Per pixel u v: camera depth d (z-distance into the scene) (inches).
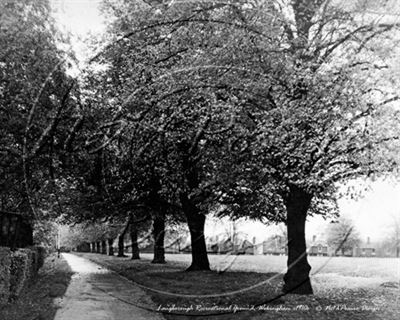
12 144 607.5
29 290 577.6
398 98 415.8
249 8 444.5
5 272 431.5
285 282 499.8
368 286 544.4
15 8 503.8
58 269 1049.5
